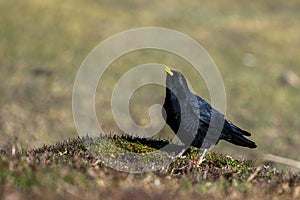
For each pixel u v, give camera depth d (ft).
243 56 238.27
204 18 285.84
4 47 221.87
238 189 61.31
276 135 168.25
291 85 211.61
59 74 202.18
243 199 58.39
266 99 196.65
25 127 155.43
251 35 265.13
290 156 149.48
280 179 67.46
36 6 268.82
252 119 179.01
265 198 59.57
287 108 190.39
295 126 176.45
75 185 57.11
